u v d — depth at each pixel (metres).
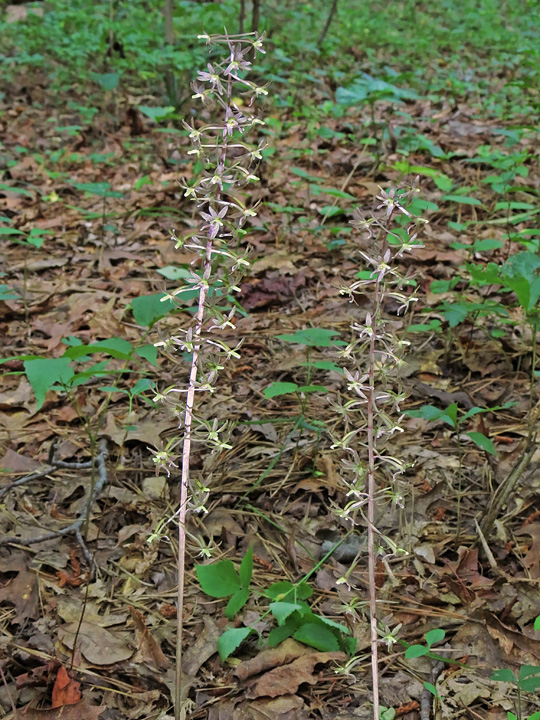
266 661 2.27
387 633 1.87
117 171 6.87
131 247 5.31
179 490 3.04
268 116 7.67
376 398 1.86
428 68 10.05
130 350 2.67
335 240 4.89
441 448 3.27
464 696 2.19
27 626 2.46
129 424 3.42
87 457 3.27
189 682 2.26
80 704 2.16
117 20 10.33
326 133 6.05
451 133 7.26
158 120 6.36
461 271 4.68
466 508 2.95
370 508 1.87
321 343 2.99
